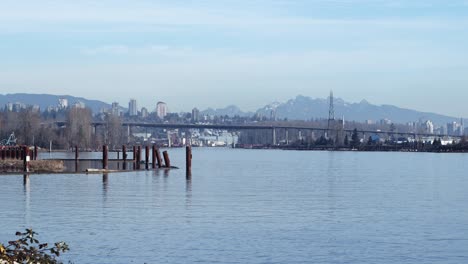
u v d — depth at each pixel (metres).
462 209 62.03
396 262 38.84
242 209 59.97
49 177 95.31
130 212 56.75
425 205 65.50
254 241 44.16
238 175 114.06
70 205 61.09
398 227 50.47
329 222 52.62
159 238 44.78
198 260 38.72
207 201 66.25
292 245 43.09
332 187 87.88
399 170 144.38
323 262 38.66
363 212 59.09
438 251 41.75
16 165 111.88
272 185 89.62
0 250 21.23
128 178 95.56
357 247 42.69
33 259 22.22
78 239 44.06
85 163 141.50
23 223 50.19
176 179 96.25
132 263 37.88
